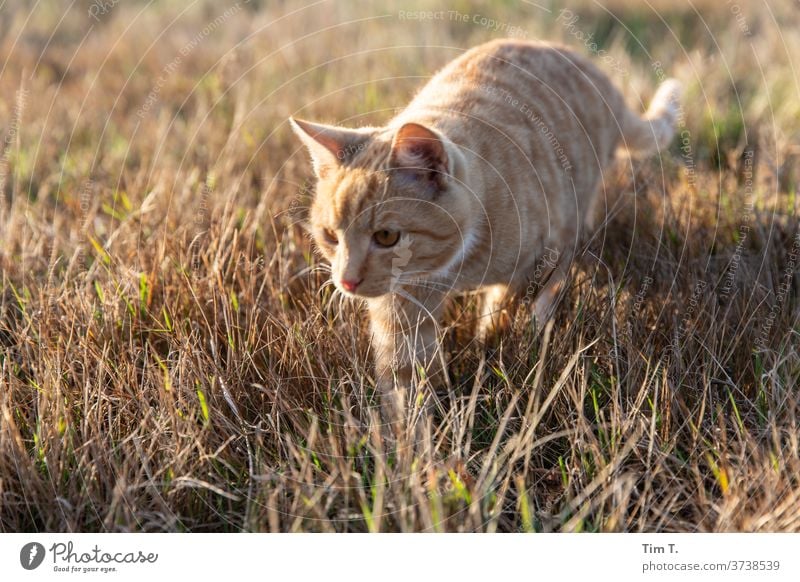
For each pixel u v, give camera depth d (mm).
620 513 3316
